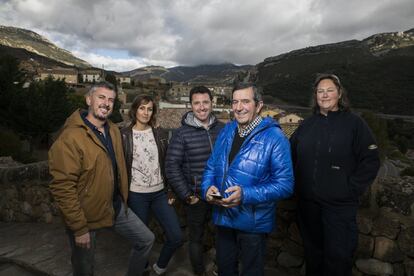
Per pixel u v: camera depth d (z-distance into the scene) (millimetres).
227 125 2400
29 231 3795
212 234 3061
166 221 2631
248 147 2072
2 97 22344
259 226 2062
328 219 2086
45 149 25938
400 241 2266
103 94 2180
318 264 2305
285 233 2811
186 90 86625
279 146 2021
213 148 2449
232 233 2275
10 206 4277
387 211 2371
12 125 23328
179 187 2523
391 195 2379
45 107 24547
